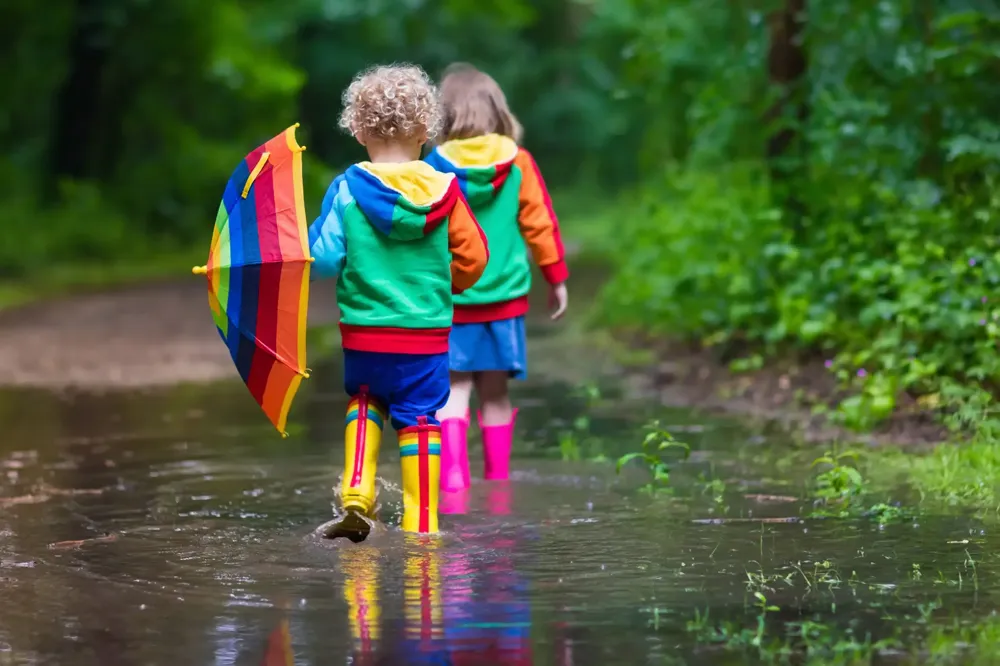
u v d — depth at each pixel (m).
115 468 11.56
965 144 14.45
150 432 13.68
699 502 9.73
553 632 6.48
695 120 22.70
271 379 8.62
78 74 50.59
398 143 9.19
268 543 8.54
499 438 10.90
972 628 6.43
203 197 54.09
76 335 24.20
